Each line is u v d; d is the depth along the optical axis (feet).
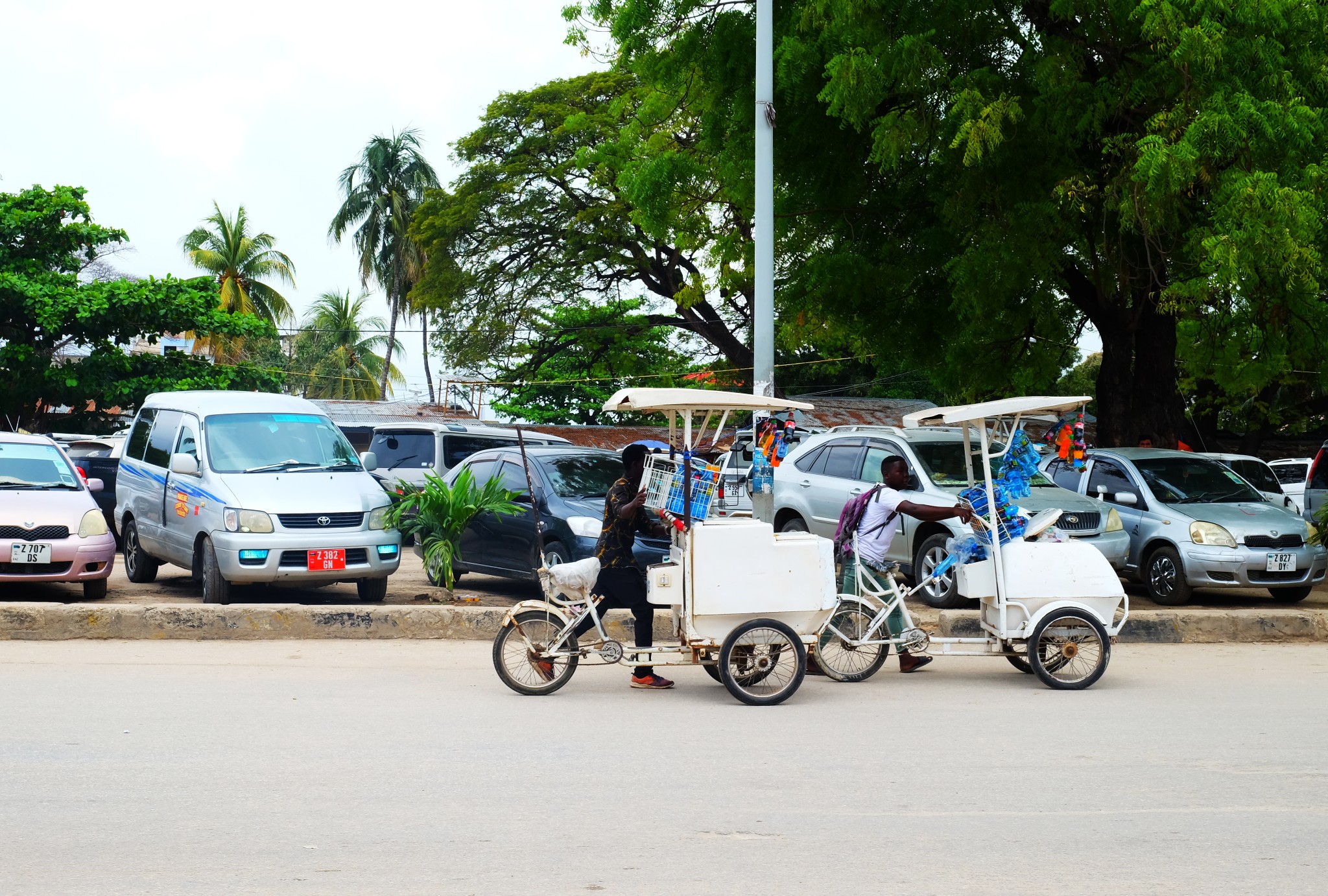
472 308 124.26
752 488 30.25
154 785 18.83
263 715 24.04
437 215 123.75
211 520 37.29
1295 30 44.06
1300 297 49.34
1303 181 40.60
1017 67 48.01
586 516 38.45
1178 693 27.71
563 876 14.88
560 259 120.06
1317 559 43.16
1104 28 45.60
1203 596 47.70
